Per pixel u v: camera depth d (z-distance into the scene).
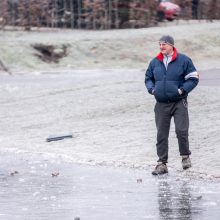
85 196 20.56
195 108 34.31
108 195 20.64
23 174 24.58
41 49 72.75
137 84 42.91
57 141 31.78
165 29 78.00
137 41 73.56
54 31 82.25
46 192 21.27
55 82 50.22
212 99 36.12
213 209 18.53
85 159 27.38
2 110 40.34
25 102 41.84
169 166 25.39
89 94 41.31
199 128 30.22
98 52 72.19
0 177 24.08
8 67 68.81
